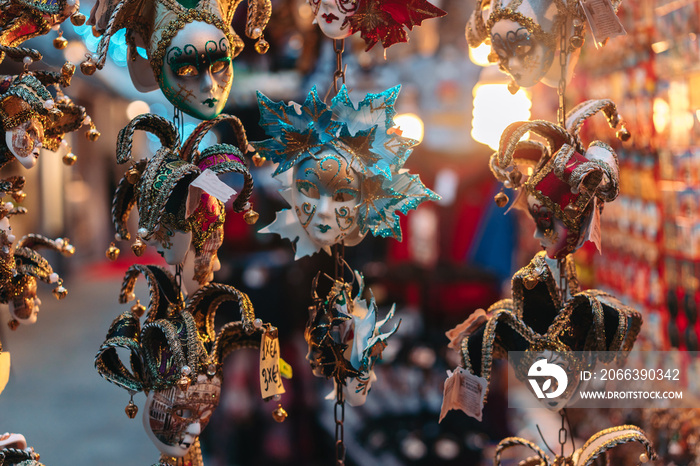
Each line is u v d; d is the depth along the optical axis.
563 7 1.17
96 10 1.14
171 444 1.18
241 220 2.92
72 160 1.25
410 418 2.64
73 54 4.24
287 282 2.92
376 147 1.22
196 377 1.15
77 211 8.95
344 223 1.21
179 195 1.13
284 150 1.21
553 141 1.20
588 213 1.17
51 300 7.37
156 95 7.67
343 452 1.29
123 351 3.08
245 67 2.72
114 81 7.10
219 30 1.14
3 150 1.15
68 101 1.18
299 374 2.98
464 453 2.52
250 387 3.02
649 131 1.97
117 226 1.20
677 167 1.80
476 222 3.02
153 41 1.15
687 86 1.72
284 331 2.95
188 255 1.21
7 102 1.11
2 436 1.19
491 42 1.24
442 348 2.78
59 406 4.17
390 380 2.77
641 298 2.06
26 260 1.24
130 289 1.25
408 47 3.04
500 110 2.33
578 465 1.24
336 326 1.24
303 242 1.27
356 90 2.60
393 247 3.09
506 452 2.55
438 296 2.79
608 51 2.23
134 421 3.95
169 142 1.18
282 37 2.74
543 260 1.22
